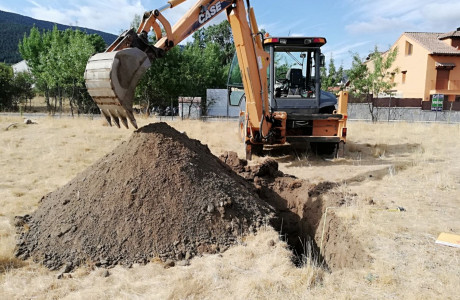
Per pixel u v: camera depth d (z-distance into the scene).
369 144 11.23
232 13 7.27
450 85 29.09
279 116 8.68
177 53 28.09
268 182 6.90
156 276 3.59
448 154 9.67
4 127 13.60
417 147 10.77
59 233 4.29
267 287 3.34
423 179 7.15
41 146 10.50
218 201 4.64
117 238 4.14
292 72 9.82
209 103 28.19
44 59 26.67
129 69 4.61
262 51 8.38
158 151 5.01
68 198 4.85
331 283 3.46
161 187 4.61
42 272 3.75
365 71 24.08
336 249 4.79
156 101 27.94
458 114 23.23
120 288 3.37
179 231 4.23
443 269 3.75
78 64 21.23
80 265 3.89
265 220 4.77
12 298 3.24
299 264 4.05
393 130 14.37
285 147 10.88
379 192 6.38
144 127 5.54
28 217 4.96
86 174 5.23
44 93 35.25
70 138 11.79
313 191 6.38
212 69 34.50
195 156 5.27
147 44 5.20
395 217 5.12
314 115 8.99
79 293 3.29
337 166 8.66
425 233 4.62
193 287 3.34
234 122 18.14
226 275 3.55
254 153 9.80
